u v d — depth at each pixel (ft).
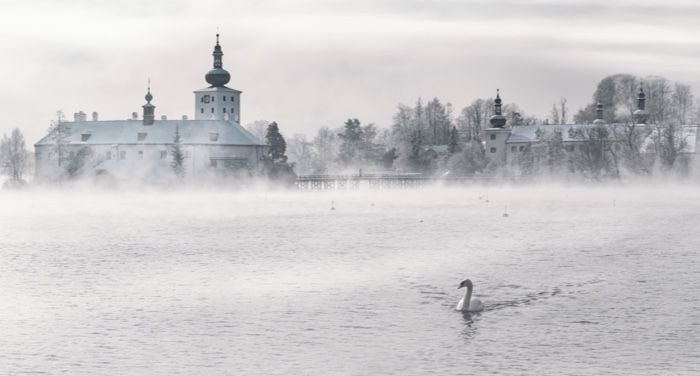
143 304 297.94
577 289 320.29
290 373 217.15
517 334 249.34
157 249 479.82
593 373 215.51
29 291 326.85
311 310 283.38
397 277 354.13
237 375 216.33
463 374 215.51
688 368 219.00
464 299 279.69
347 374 216.54
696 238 528.22
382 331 254.06
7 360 228.43
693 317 269.64
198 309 287.89
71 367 222.48
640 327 257.14
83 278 360.48
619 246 480.23
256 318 272.72
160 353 234.17
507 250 463.01
